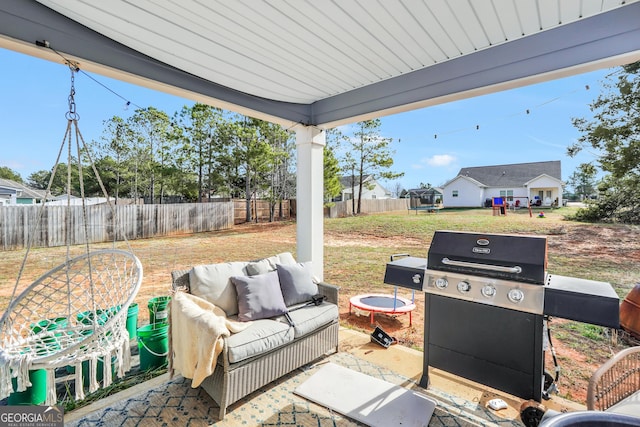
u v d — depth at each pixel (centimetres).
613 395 143
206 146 1409
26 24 193
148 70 260
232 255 791
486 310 207
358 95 348
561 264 441
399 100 315
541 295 186
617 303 165
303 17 209
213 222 1240
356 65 289
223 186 1456
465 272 214
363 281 546
